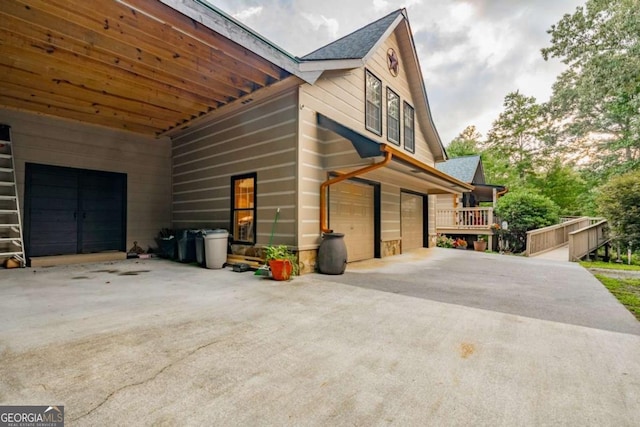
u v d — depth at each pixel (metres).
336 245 5.55
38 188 6.61
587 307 3.57
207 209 7.39
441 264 7.18
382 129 8.48
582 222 12.86
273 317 3.06
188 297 3.77
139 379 1.84
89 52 4.37
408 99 10.20
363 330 2.75
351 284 4.71
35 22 3.61
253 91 5.70
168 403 1.61
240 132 6.58
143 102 6.26
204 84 5.44
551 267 6.89
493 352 2.32
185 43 4.22
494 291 4.36
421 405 1.64
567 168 20.78
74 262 6.60
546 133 21.11
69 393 1.68
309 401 1.66
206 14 3.75
